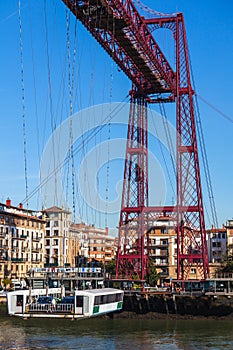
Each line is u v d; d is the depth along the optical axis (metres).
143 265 88.81
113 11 62.22
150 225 106.81
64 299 67.12
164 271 136.00
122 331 66.19
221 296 82.88
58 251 144.62
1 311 79.06
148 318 83.25
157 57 79.12
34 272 102.56
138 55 74.94
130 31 67.50
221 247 144.12
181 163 88.06
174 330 68.19
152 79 84.31
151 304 84.06
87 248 161.38
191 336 62.34
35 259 138.75
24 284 108.06
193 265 99.94
